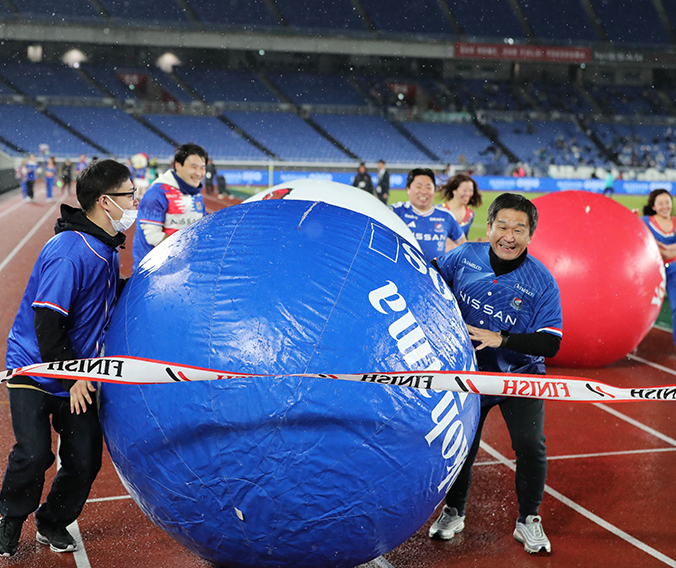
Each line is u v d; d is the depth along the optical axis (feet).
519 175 126.11
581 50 159.94
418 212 19.79
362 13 163.02
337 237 9.47
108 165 10.39
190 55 158.81
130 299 9.53
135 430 8.95
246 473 8.49
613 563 11.66
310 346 8.49
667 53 161.68
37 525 11.48
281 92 157.48
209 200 86.17
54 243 10.19
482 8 167.02
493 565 11.50
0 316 28.45
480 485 14.61
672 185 121.39
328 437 8.44
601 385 9.96
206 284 8.93
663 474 15.38
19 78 146.92
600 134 154.71
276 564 9.30
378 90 160.97
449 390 9.05
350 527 8.96
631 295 21.43
